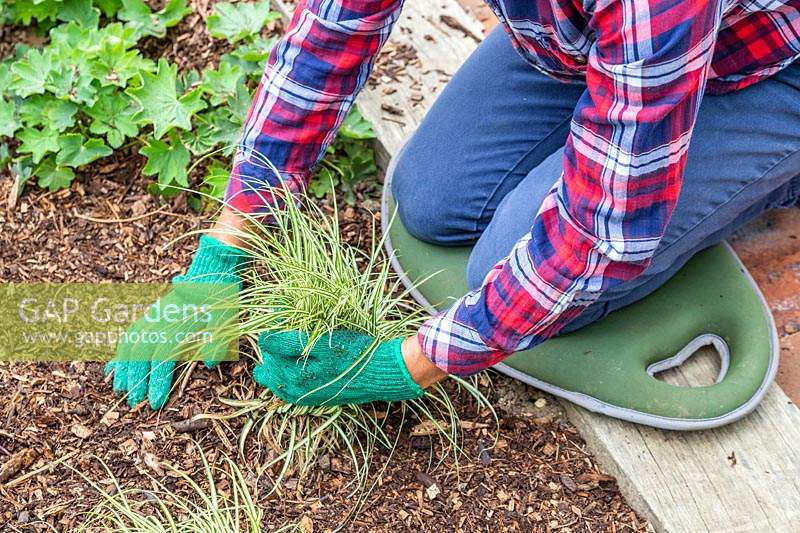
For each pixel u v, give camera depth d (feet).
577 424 5.99
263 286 5.60
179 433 5.69
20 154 7.27
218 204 6.93
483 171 6.32
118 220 6.88
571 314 4.75
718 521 5.39
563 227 4.35
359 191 7.22
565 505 5.58
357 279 5.87
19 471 5.47
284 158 5.57
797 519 5.40
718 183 5.37
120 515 5.30
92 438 5.64
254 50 7.32
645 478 5.57
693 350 6.16
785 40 4.79
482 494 5.59
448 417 5.97
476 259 5.97
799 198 6.48
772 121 5.26
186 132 7.06
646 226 4.23
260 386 5.91
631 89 3.78
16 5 7.82
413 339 5.17
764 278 6.90
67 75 6.98
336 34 5.08
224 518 5.09
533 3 4.75
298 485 5.53
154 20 7.79
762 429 5.80
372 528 5.37
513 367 6.01
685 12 3.61
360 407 5.85
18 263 6.56
